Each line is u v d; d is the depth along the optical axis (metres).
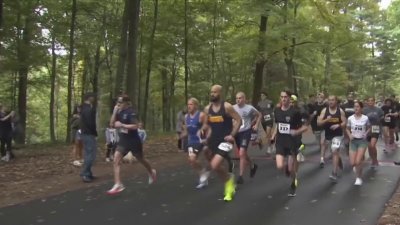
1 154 13.79
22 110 23.89
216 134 7.49
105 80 32.00
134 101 16.66
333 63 37.81
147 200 8.05
